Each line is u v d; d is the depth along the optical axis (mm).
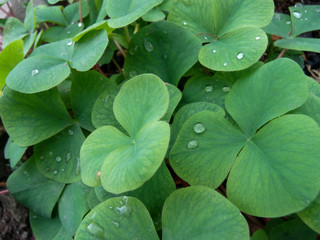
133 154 75
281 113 87
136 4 112
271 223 98
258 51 101
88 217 79
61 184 126
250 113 94
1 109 113
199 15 123
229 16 119
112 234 78
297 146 78
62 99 132
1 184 156
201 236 75
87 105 121
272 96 91
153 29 121
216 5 118
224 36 116
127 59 121
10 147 137
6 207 153
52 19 164
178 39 119
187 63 115
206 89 114
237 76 113
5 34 165
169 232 80
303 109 91
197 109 100
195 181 86
